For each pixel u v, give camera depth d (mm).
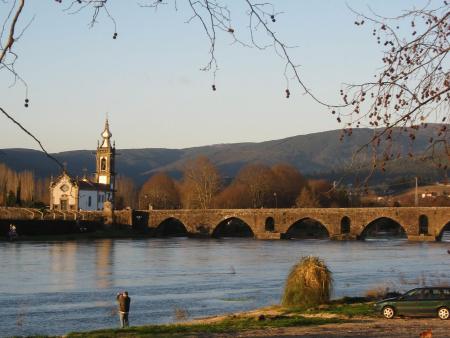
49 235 167125
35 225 163000
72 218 190000
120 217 195625
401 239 183875
